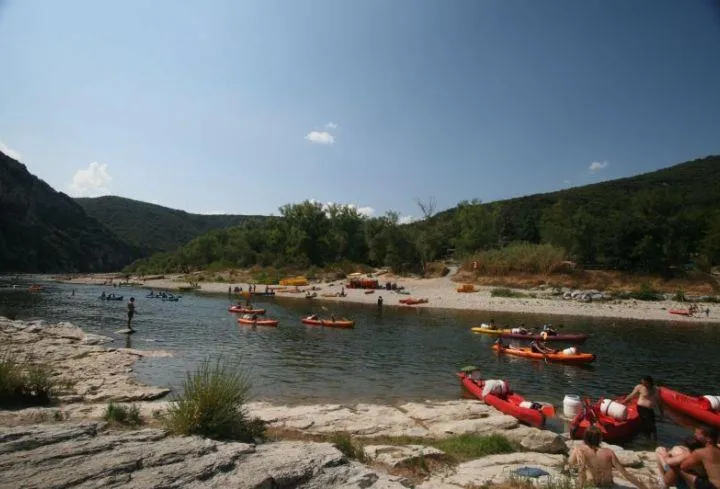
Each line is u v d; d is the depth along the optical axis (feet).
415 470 27.43
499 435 34.32
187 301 168.86
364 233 307.37
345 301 171.22
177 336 90.74
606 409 42.65
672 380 65.67
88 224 616.80
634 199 238.27
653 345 92.53
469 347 86.58
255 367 65.87
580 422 39.86
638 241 188.65
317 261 300.20
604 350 87.20
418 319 125.80
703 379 66.44
